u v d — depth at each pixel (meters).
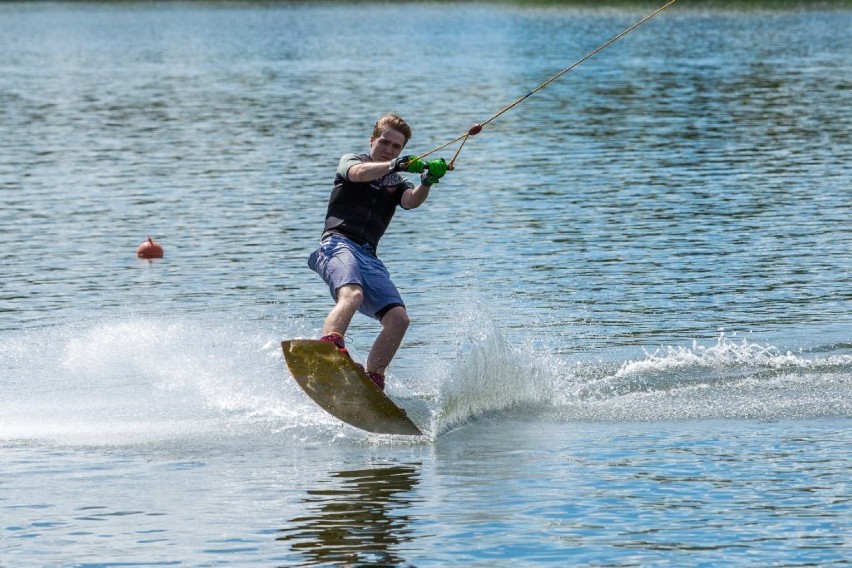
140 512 22.25
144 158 79.38
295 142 85.94
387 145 29.36
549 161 75.12
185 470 24.88
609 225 55.53
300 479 24.09
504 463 24.98
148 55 186.50
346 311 27.50
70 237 55.12
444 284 44.59
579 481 23.55
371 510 22.14
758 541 20.17
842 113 95.44
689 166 72.00
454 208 60.44
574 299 42.09
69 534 21.17
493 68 147.25
